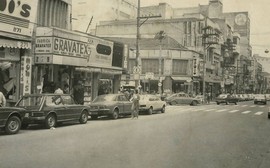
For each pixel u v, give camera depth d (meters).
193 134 13.60
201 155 9.32
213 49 63.16
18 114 13.55
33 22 20.38
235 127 16.70
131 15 62.81
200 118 21.58
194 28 57.34
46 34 20.58
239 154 9.65
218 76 65.81
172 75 51.97
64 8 25.05
